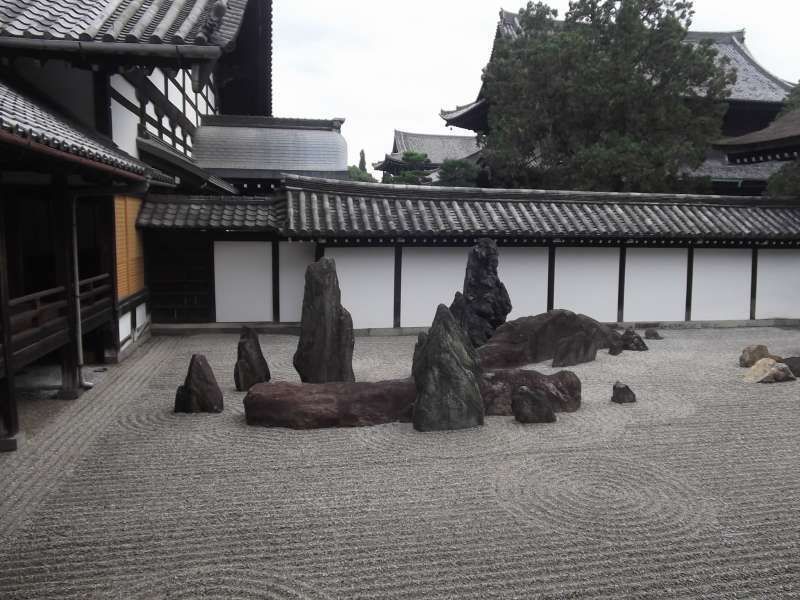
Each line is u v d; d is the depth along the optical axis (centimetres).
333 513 601
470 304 1326
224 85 2675
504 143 2159
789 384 1112
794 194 1917
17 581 485
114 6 1198
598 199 1762
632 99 1980
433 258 1641
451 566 508
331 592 471
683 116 2006
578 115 2064
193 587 477
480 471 709
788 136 1750
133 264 1443
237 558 519
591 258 1714
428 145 5312
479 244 1331
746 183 2461
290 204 1569
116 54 1089
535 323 1298
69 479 679
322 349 1034
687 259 1761
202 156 2258
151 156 1451
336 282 1054
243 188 2428
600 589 476
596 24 2122
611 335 1423
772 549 539
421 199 1675
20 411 923
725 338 1609
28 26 1077
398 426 869
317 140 2369
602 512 607
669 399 1015
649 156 1956
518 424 881
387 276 1630
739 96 2641
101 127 1209
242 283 1627
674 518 596
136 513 599
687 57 1966
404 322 1652
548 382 957
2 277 736
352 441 806
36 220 1245
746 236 1684
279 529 568
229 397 1013
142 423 872
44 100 1112
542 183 2252
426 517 594
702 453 770
